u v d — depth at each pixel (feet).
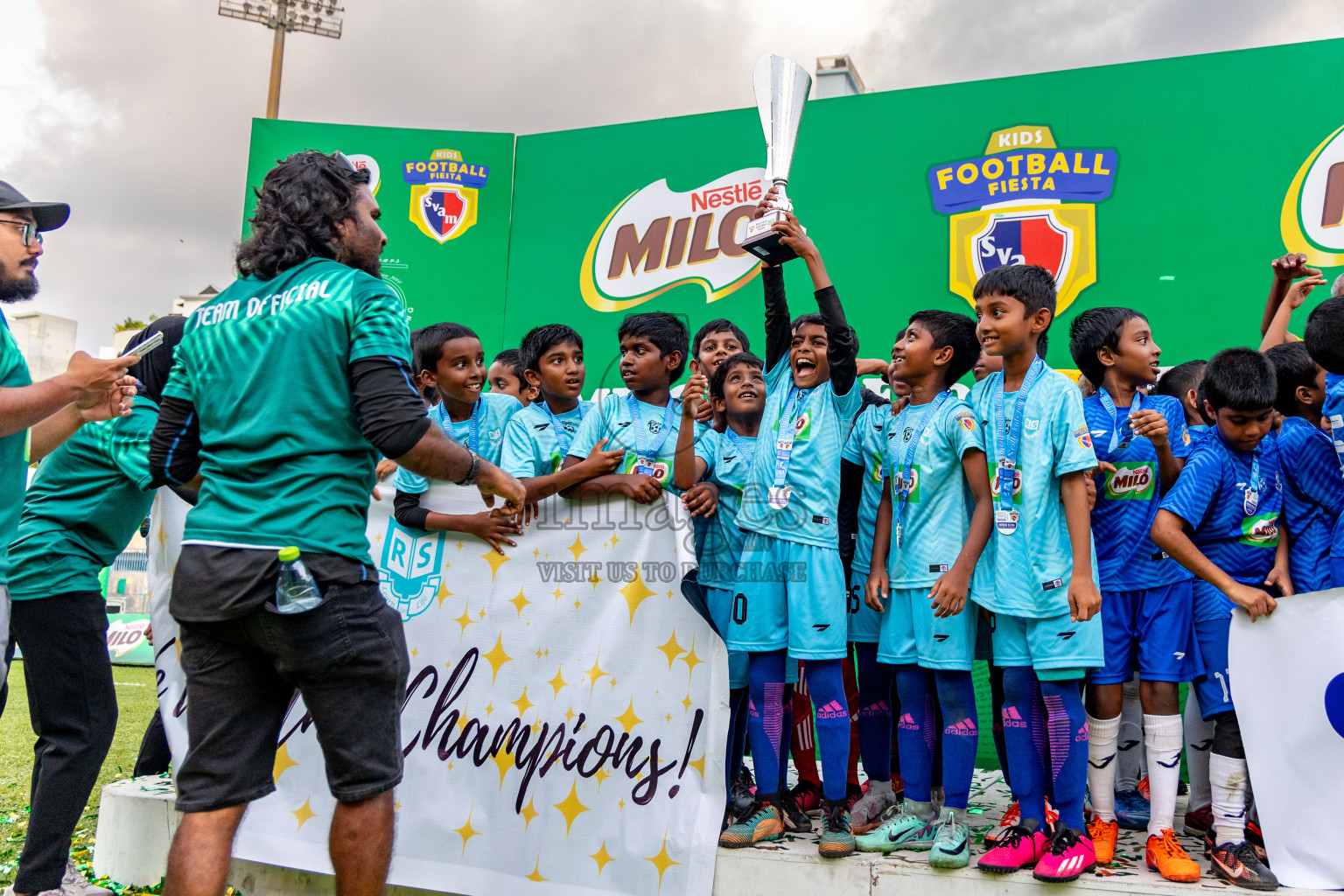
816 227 16.20
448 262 17.88
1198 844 8.89
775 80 9.43
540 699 8.43
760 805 8.34
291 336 5.96
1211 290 14.24
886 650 8.58
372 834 5.84
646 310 17.03
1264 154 14.15
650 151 17.28
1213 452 8.59
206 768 5.84
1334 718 7.41
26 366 7.18
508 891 8.06
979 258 15.33
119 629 30.01
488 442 11.13
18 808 11.85
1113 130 14.87
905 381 9.36
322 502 5.80
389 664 5.95
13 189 8.24
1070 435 7.93
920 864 7.64
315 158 6.67
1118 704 8.50
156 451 6.57
